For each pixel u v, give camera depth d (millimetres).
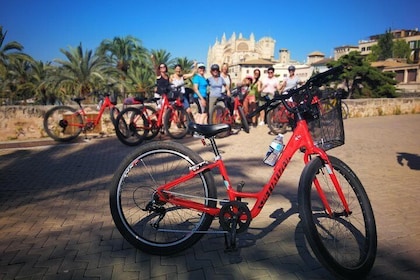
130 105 8516
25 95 28281
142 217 2879
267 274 2271
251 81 8992
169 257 2492
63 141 7551
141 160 2504
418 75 36938
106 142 7633
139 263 2416
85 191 4062
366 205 2357
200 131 2400
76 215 3312
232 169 4945
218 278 2229
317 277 2234
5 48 24188
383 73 22859
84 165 5418
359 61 22375
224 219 2318
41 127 8094
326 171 2295
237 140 7379
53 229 2984
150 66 31281
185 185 2578
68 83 23359
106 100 7750
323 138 2293
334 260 2084
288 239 2760
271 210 3371
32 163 5566
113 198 2467
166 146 2447
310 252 2555
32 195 3914
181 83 8547
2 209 3473
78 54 23516
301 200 2115
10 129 7781
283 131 7656
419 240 2719
